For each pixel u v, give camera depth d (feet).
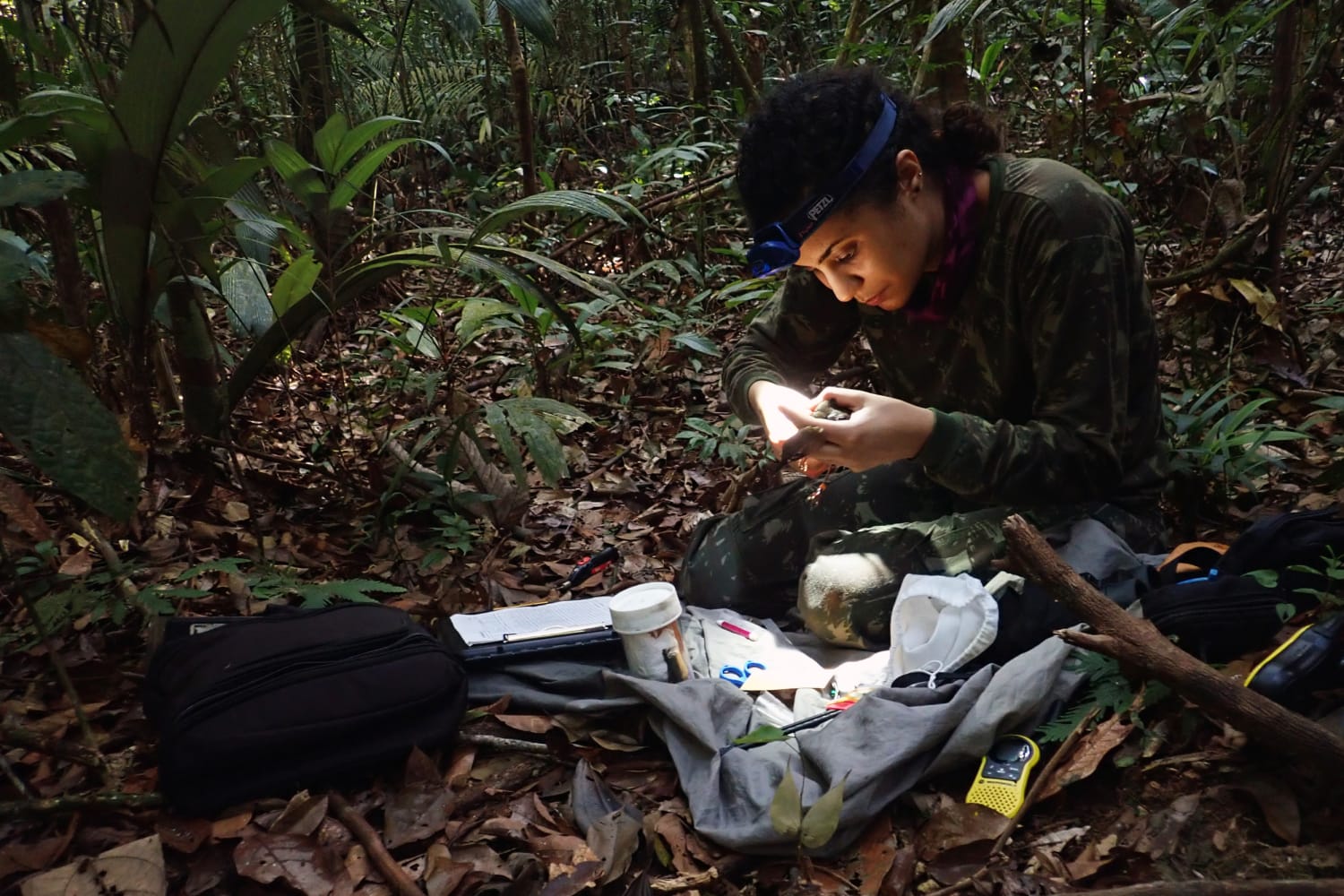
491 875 5.86
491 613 8.20
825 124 6.83
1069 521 7.72
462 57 21.27
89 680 7.59
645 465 11.85
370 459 10.88
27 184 6.91
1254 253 11.39
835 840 5.98
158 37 7.65
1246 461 9.14
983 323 7.74
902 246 7.27
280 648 6.73
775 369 9.07
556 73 22.21
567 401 12.89
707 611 8.46
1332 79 11.15
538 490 11.28
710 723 6.77
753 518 8.90
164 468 9.90
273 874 5.86
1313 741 5.49
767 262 6.97
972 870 5.80
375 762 6.61
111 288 9.04
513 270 9.89
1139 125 13.37
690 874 5.88
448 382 11.57
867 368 12.33
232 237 11.39
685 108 19.26
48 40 9.96
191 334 9.88
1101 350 7.23
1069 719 6.41
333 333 12.09
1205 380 11.28
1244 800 5.91
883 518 8.61
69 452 5.88
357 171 9.89
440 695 6.80
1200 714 6.31
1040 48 12.50
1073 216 7.17
